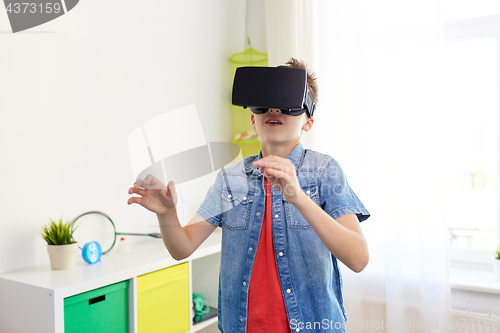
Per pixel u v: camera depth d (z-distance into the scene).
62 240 1.41
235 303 0.82
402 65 1.87
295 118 0.73
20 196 1.42
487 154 1.95
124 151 1.76
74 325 1.24
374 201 1.93
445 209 1.79
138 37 1.73
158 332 1.50
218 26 2.00
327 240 0.66
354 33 1.99
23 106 1.42
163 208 0.75
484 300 1.77
